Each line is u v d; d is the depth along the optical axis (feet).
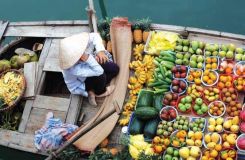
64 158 24.95
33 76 27.45
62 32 28.14
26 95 27.20
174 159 23.59
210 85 24.70
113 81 26.35
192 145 23.63
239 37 25.49
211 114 24.14
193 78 24.98
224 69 24.76
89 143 25.04
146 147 23.97
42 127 25.95
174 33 26.14
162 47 26.00
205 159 23.17
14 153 26.81
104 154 24.30
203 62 25.21
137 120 24.81
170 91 25.16
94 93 26.23
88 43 25.82
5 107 27.14
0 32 29.50
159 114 24.71
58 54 27.66
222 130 23.63
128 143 24.36
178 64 25.44
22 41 29.25
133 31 26.91
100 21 27.81
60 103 26.50
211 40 25.91
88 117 26.20
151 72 25.85
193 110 24.48
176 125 24.16
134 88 25.81
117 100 25.80
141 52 26.50
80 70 25.22
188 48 25.71
